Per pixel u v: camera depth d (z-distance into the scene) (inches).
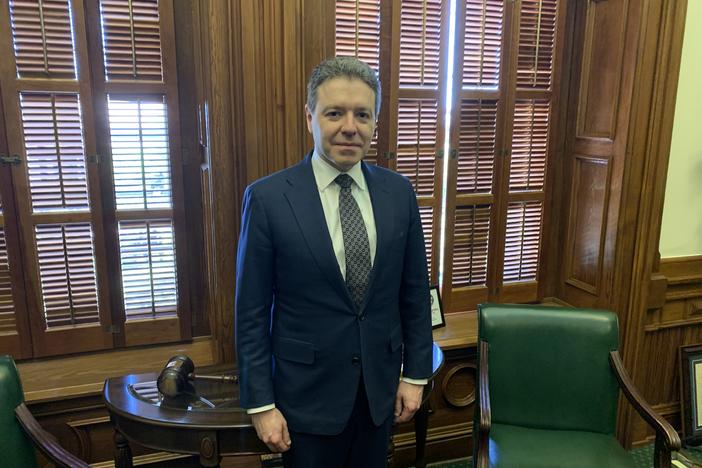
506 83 89.7
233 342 75.8
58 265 73.8
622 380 67.8
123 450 60.1
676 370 96.0
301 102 71.9
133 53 72.2
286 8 68.3
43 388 68.0
